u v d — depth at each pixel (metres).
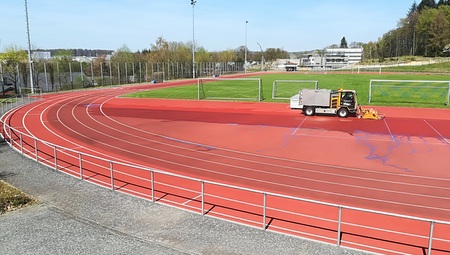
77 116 33.53
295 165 17.25
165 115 33.94
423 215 11.36
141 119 31.69
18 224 10.01
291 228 10.28
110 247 8.71
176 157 18.92
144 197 12.78
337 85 60.59
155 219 10.36
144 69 80.88
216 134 24.94
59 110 37.47
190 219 10.36
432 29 133.88
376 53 182.25
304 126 27.48
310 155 19.08
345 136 23.69
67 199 11.99
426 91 49.94
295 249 8.60
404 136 23.42
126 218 10.43
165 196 12.95
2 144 20.86
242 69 133.50
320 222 10.73
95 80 69.38
